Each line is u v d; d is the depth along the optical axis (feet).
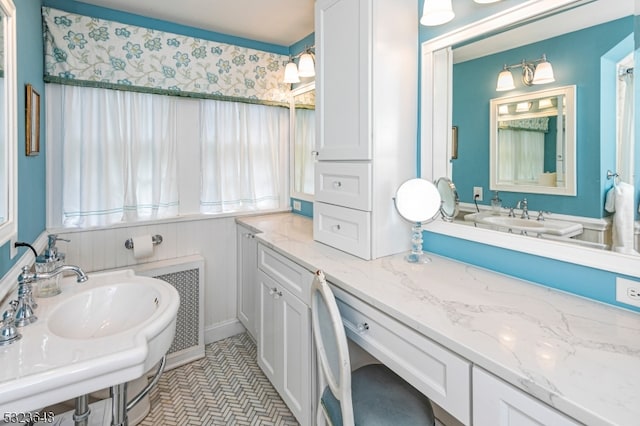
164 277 7.57
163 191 7.99
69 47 6.55
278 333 6.08
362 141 5.14
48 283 4.13
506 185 4.48
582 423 2.09
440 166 5.30
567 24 3.80
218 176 8.64
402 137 5.38
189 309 7.89
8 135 4.11
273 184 9.59
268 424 5.98
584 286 3.79
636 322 3.20
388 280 4.34
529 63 4.16
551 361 2.56
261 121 9.29
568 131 3.85
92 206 7.07
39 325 3.42
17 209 4.49
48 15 6.31
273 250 6.21
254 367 7.70
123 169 7.33
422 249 5.69
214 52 8.20
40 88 6.07
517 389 2.45
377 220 5.23
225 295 8.96
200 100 8.36
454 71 5.02
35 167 5.70
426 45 5.35
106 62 6.93
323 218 6.18
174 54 7.69
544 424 2.29
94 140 7.03
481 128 4.73
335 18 5.56
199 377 7.32
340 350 3.51
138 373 3.03
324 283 3.83
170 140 7.99
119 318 4.45
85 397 3.92
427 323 3.18
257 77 8.88
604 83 3.55
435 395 3.10
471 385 2.77
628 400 2.14
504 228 4.53
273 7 7.14
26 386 2.53
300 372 5.38
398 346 3.51
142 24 7.46
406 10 5.28
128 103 7.35
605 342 2.84
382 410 3.81
